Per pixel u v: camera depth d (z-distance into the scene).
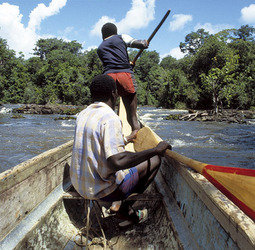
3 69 56.88
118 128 1.60
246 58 42.81
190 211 1.74
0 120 21.89
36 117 25.44
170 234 1.87
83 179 1.71
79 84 57.78
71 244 2.10
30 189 1.99
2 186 1.62
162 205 2.31
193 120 24.00
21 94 58.94
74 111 29.75
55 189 2.46
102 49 2.92
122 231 2.30
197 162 1.78
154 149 1.85
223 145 12.13
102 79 1.78
